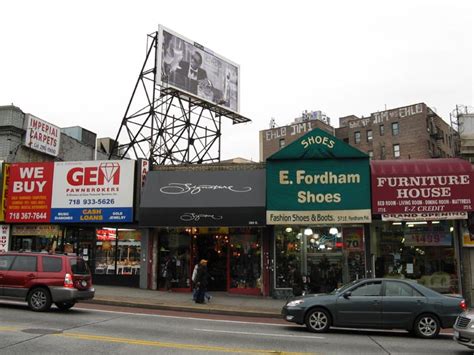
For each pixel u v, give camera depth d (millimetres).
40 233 22906
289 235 20906
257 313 16125
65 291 14016
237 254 21703
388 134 74562
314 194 19641
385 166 19812
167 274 21672
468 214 19156
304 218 19453
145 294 19828
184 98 31844
